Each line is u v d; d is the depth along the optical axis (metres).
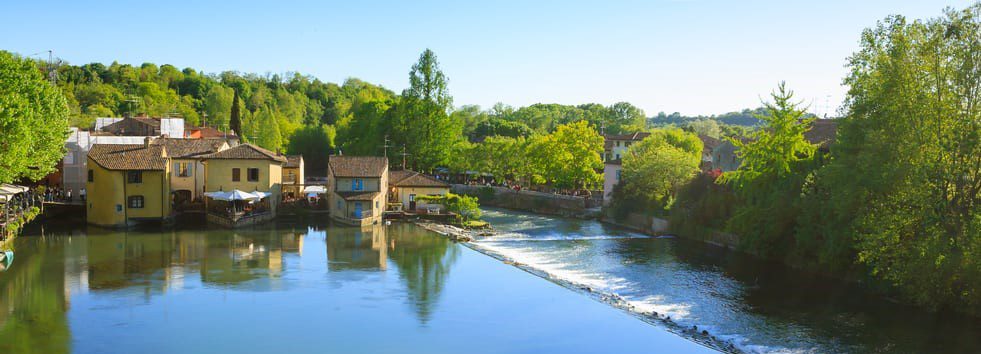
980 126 36.56
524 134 172.12
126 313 36.50
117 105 158.25
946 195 38.22
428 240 64.69
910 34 40.31
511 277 47.94
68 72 168.12
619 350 32.31
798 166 56.94
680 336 34.53
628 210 80.31
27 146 46.47
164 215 69.81
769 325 36.38
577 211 89.88
